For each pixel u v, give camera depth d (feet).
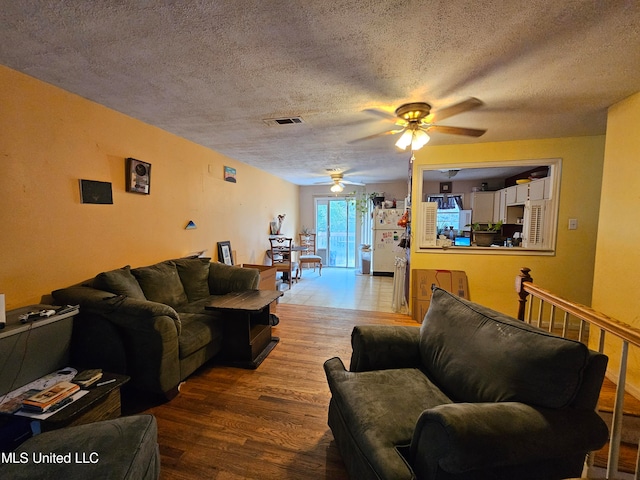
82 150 7.38
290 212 23.49
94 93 7.09
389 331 5.92
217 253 13.48
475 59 5.51
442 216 21.97
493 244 15.44
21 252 6.19
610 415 6.29
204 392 7.10
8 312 5.82
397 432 3.91
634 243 6.92
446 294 6.09
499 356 4.19
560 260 11.16
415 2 4.08
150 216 9.64
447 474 3.25
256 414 6.30
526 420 3.33
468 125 9.27
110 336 6.48
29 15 4.28
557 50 5.18
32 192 6.34
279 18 4.41
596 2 4.05
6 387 5.21
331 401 5.37
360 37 4.88
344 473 4.86
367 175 20.20
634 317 6.93
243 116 8.64
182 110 8.18
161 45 5.12
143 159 9.25
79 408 4.92
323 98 7.34
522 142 11.11
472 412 3.33
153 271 8.92
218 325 8.38
